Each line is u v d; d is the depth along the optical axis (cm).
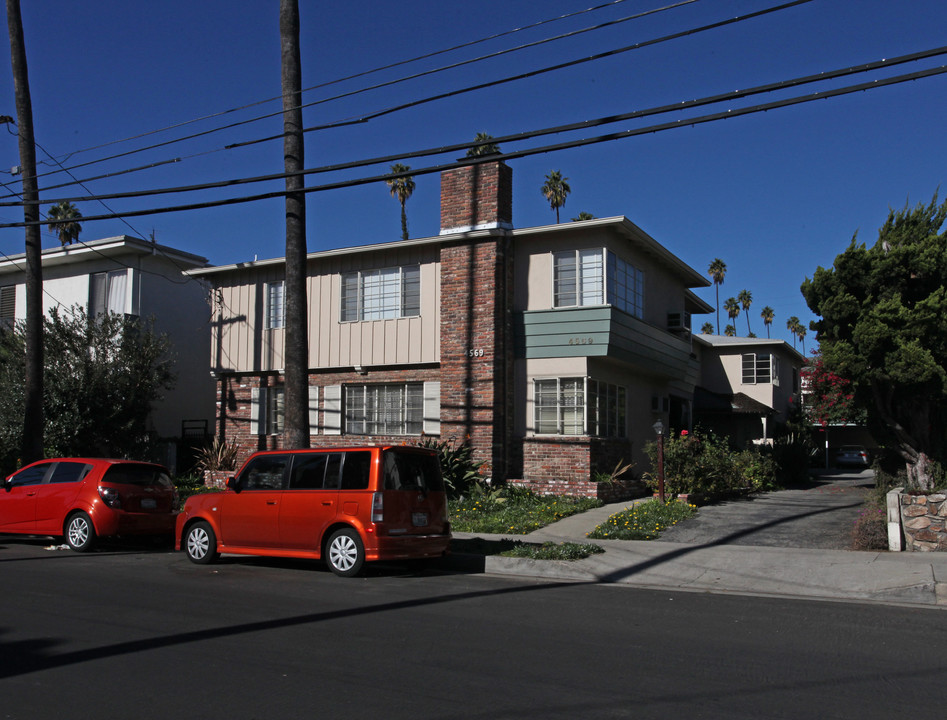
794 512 1628
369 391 2150
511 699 554
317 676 611
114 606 882
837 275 1462
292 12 1499
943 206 1658
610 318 1861
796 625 800
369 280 2155
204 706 541
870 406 1544
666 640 732
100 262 2619
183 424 2634
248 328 2320
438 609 879
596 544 1293
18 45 1728
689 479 1803
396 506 1109
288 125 1487
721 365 3519
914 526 1162
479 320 1941
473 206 1986
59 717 520
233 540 1195
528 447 1927
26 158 1728
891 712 528
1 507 1441
